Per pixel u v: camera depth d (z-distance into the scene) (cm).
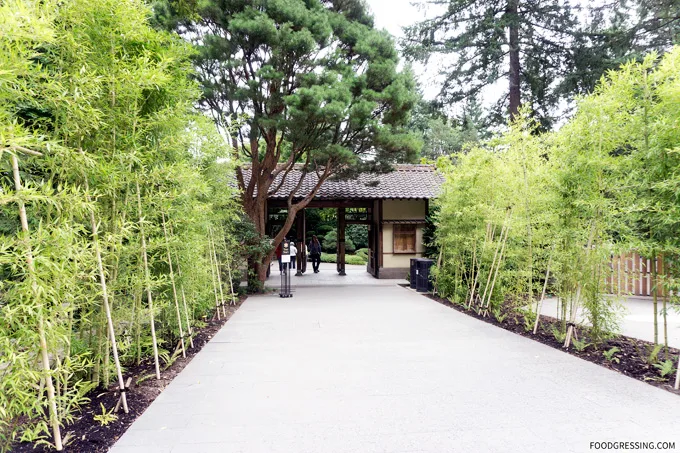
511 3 1156
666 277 385
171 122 354
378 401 315
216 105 815
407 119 928
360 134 892
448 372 385
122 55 317
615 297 478
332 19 890
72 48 268
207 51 778
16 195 209
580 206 455
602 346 471
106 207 328
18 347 228
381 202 1283
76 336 359
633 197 386
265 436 259
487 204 720
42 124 279
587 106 432
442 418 284
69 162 266
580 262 469
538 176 563
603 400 314
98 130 289
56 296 237
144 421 282
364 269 1653
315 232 2311
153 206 383
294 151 923
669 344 473
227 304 802
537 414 289
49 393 235
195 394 333
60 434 260
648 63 379
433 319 652
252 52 834
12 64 205
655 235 387
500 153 694
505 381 359
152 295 469
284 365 410
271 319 656
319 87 761
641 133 384
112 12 284
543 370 390
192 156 502
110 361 362
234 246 879
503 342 502
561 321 556
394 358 433
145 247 355
